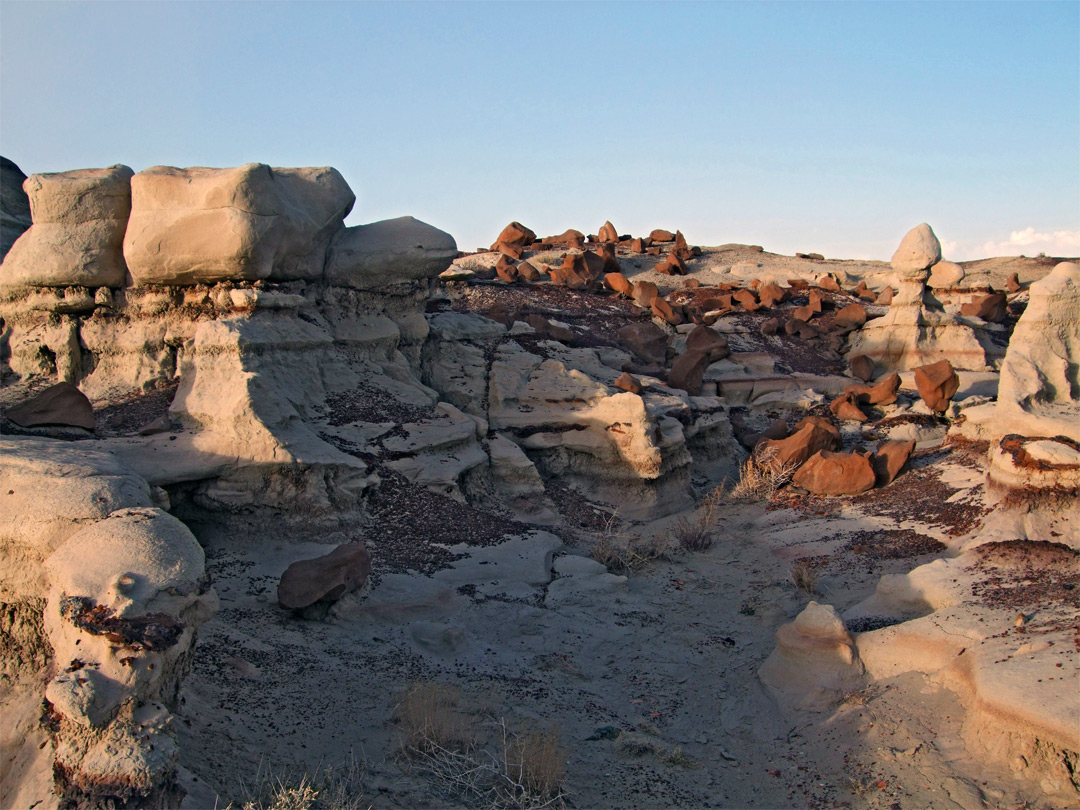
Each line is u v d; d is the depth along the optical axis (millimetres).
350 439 10898
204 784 4594
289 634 7398
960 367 19953
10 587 5129
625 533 12031
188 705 5578
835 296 26281
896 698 6535
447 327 14664
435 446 11453
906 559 9961
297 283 11664
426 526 10219
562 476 13469
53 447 6828
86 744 4031
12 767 4543
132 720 4113
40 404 9180
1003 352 21281
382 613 8125
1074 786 5105
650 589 10000
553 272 23375
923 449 14492
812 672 7168
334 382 11781
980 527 9547
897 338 20125
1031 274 35344
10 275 11070
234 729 5508
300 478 9438
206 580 4793
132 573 4516
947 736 5941
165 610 4480
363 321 12828
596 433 13312
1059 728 5227
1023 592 7410
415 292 13430
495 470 12422
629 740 6355
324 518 9508
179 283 10734
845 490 12969
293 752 5445
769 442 14414
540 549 10352
